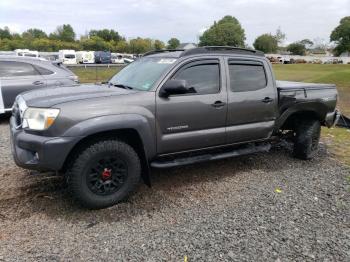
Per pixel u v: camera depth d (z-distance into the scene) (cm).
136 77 466
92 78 2141
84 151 374
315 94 584
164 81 425
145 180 434
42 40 9138
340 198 452
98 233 349
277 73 3684
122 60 6006
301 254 324
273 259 315
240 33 10119
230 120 483
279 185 489
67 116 361
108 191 398
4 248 317
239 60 499
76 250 320
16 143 380
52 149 356
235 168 552
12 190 433
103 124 372
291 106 556
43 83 863
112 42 10725
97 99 384
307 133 590
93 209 394
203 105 450
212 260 311
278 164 582
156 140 419
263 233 358
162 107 417
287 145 700
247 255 320
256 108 510
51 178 471
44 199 413
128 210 399
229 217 389
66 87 461
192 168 544
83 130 362
